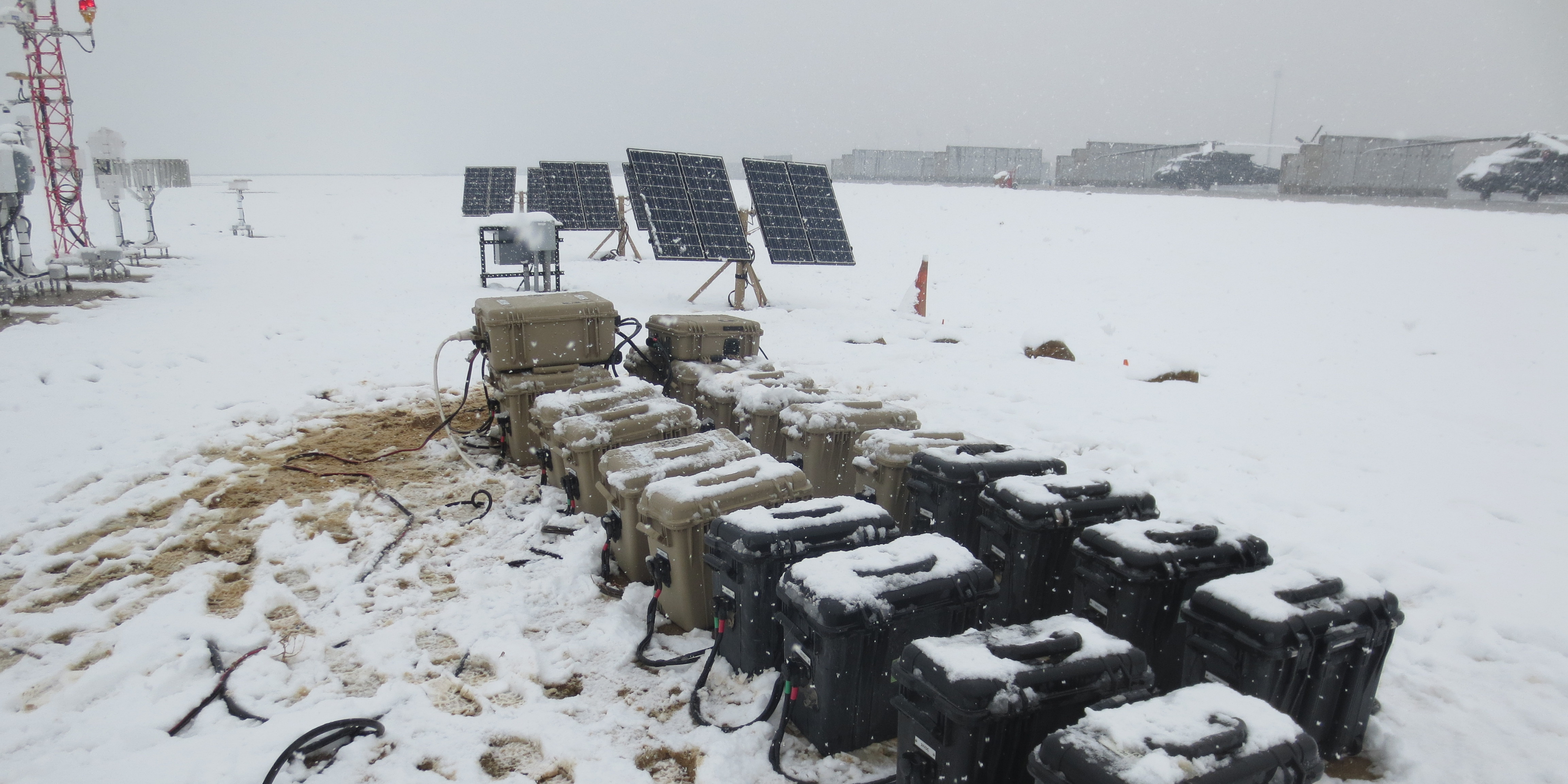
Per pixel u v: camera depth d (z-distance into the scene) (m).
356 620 4.08
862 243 26.34
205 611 4.09
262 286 15.44
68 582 4.41
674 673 3.70
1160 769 2.02
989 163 62.25
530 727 3.27
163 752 3.01
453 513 5.52
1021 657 2.64
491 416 7.18
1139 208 31.66
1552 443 7.59
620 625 4.04
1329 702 3.02
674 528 3.79
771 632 3.55
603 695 3.53
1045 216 30.53
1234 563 3.47
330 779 2.94
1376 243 20.98
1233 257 20.80
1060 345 10.98
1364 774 3.12
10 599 4.21
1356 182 36.34
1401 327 13.45
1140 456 6.99
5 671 3.57
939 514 4.27
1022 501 3.79
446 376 9.36
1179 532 3.47
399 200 53.25
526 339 6.31
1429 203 30.45
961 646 2.67
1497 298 15.11
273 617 4.11
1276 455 7.12
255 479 6.08
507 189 34.38
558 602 4.32
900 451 4.62
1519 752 3.21
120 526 5.17
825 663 3.02
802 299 16.52
